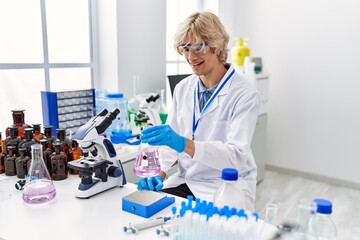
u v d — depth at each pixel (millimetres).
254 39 3740
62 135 1517
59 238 954
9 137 1509
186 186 1646
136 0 2490
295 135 3637
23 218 1071
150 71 2705
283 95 3650
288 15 3494
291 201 2979
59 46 2264
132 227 991
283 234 904
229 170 998
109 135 2025
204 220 855
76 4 2328
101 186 1276
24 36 2045
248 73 3174
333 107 3383
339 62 3287
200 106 1653
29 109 2127
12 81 2012
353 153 3336
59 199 1224
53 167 1413
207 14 1485
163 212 1131
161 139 1244
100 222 1050
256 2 3664
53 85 2250
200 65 1525
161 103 2533
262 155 3439
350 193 3221
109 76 2471
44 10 2127
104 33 2434
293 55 3529
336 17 3238
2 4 1917
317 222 842
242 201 1007
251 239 854
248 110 1469
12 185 1354
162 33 2785
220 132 1570
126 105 2223
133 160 1900
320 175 3531
